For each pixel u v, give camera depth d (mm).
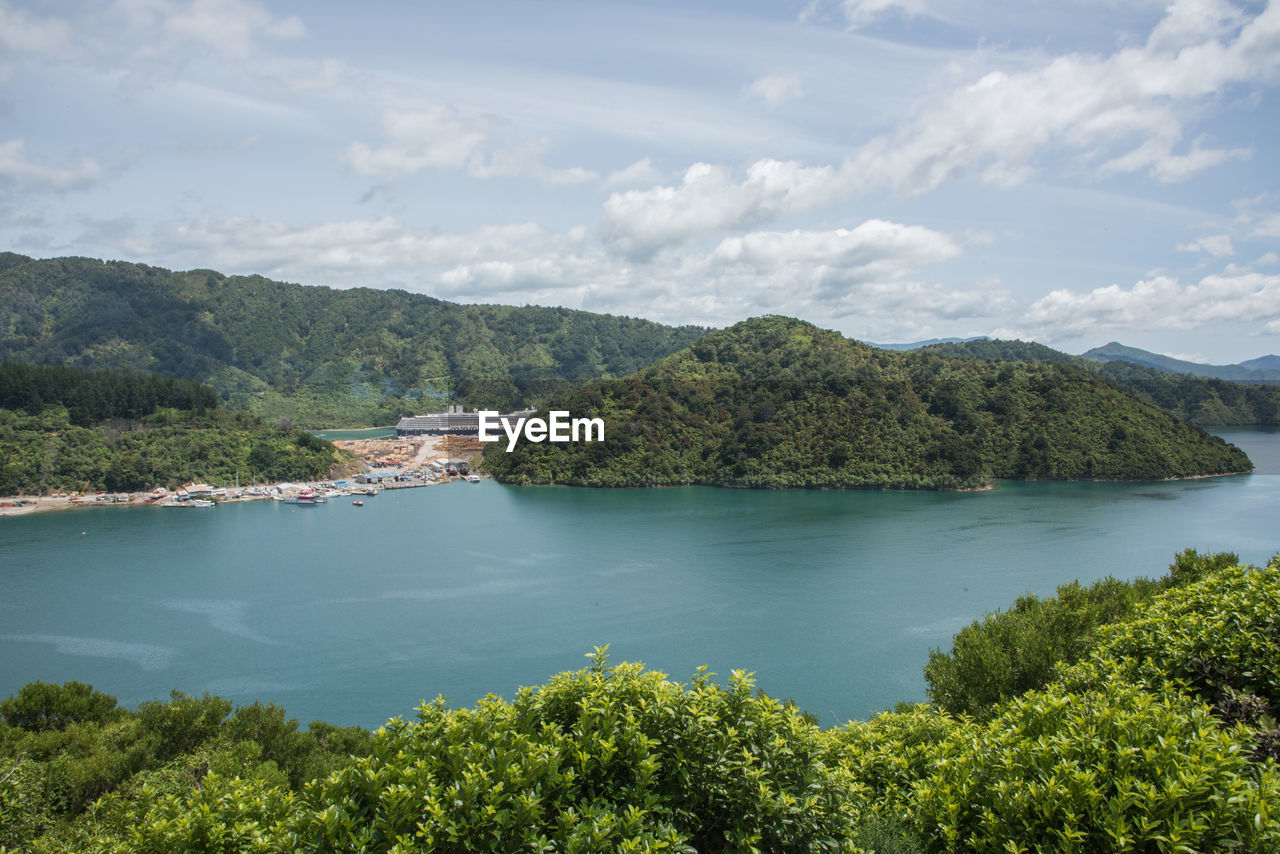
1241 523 129125
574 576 104375
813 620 82812
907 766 19672
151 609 92250
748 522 138375
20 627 85500
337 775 13727
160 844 13055
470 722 15008
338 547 127375
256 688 68875
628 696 15430
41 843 22234
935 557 108375
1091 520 133375
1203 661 19422
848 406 191625
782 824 13750
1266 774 12234
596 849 12180
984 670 29203
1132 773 13141
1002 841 13180
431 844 12117
